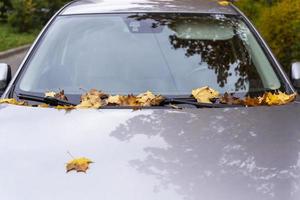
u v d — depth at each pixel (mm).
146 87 3693
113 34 4105
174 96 3586
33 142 2982
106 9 4387
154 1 4551
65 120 3221
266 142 2951
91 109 3355
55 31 4195
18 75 3848
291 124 3168
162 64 3861
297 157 2807
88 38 4094
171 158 2766
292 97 3559
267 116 3270
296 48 8664
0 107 3457
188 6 4477
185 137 2979
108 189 2539
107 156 2803
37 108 3400
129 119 3191
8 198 2518
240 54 3963
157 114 3262
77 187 2564
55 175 2662
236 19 4312
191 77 3775
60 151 2877
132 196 2484
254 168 2693
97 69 3842
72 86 3727
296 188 2551
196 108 3402
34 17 23797
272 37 8906
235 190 2514
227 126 3119
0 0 24547
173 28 4145
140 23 4191
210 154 2814
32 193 2539
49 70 3859
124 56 3924
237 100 3508
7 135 3072
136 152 2830
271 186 2555
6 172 2701
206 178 2596
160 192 2498
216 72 3811
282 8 8898
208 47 4008
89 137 3000
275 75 3834
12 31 23141
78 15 4344
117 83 3729
